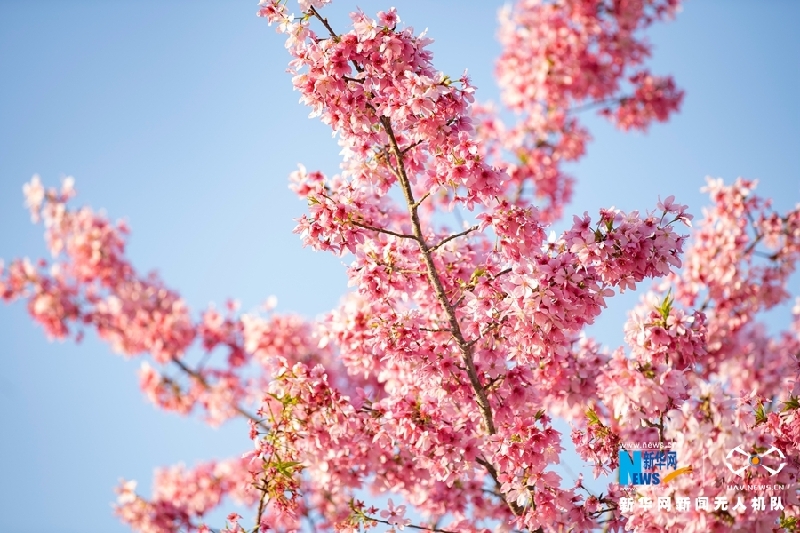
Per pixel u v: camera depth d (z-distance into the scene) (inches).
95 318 471.2
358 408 279.7
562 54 501.7
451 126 242.4
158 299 482.9
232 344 482.0
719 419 215.2
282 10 241.8
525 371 266.4
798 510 263.7
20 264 468.4
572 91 513.3
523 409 268.4
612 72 506.9
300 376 274.2
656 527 232.2
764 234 376.8
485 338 262.1
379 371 308.3
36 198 465.7
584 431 284.4
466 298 274.2
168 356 467.5
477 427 282.5
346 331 291.1
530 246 241.8
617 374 262.2
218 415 477.7
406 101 237.5
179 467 481.1
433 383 265.4
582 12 494.0
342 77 239.8
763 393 395.5
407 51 234.5
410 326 256.7
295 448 277.6
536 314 235.6
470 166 236.1
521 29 515.2
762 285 375.9
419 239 256.7
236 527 279.3
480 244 287.3
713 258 380.5
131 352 479.8
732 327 379.2
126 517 435.5
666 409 251.3
